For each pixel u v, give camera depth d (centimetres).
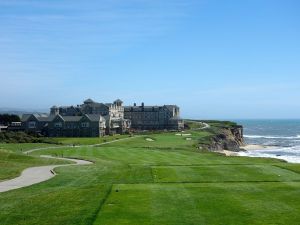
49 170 5828
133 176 4756
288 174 4588
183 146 12269
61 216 2686
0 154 7200
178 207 2808
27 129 18150
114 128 19438
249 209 2728
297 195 3175
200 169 5138
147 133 18525
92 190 3519
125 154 9000
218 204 2881
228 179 4300
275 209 2725
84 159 7919
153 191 3388
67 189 3684
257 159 7919
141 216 2592
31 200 3256
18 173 5406
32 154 9050
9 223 2612
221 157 8325
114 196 3203
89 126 17550
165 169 5209
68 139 14562
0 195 3709
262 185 3662
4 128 18038
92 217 2594
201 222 2442
